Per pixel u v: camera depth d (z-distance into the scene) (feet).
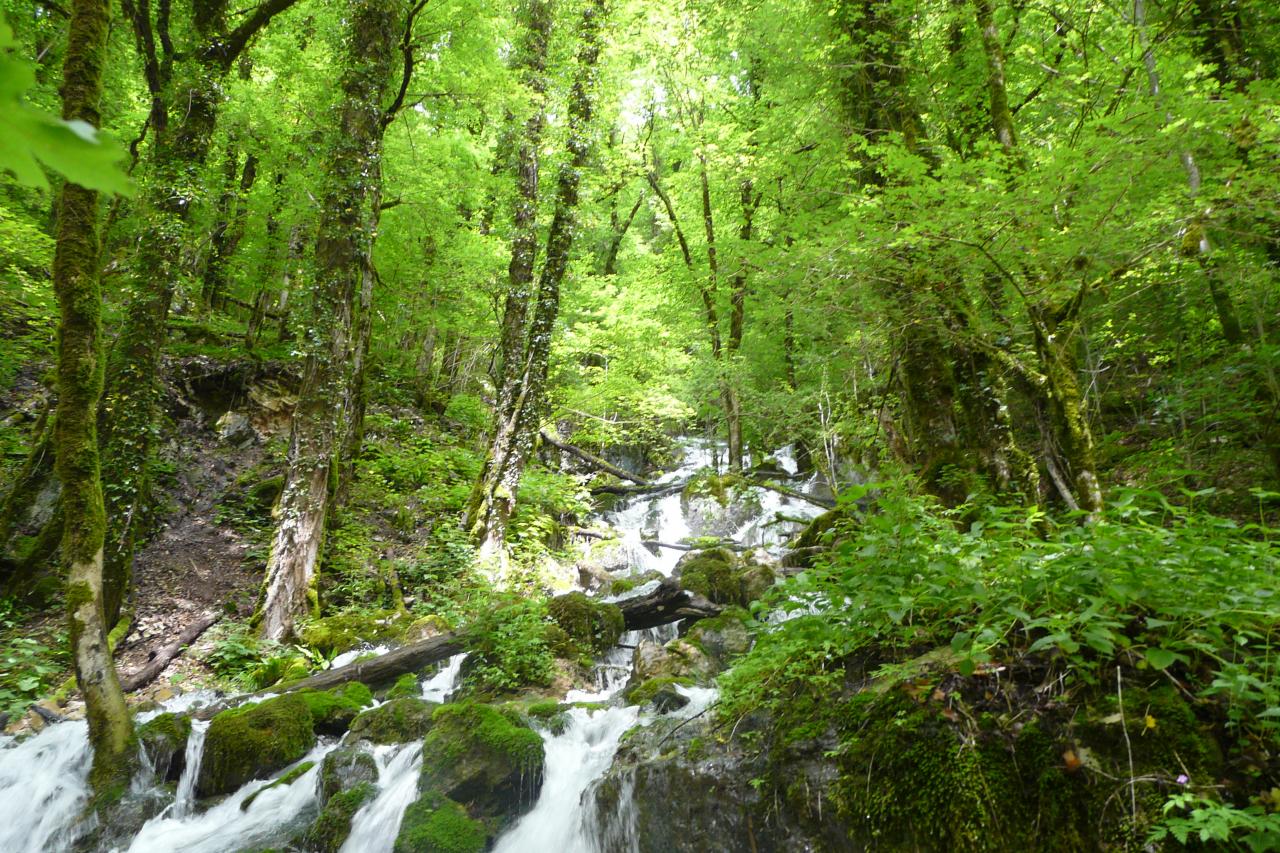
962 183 18.03
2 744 20.34
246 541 35.58
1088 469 18.52
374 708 21.26
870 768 10.87
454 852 15.44
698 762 13.17
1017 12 30.99
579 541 45.11
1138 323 28.81
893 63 30.68
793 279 22.48
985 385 24.21
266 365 45.96
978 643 10.21
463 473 48.62
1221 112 15.81
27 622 26.55
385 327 56.34
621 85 50.01
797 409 41.16
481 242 53.11
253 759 19.74
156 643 27.55
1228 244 21.63
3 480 31.68
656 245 89.92
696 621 28.22
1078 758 9.50
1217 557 10.26
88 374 19.07
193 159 30.89
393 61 37.58
